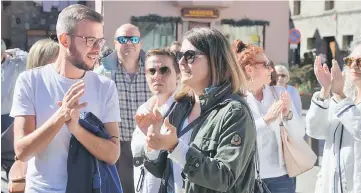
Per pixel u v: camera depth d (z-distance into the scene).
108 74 6.01
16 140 3.36
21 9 25.23
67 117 3.21
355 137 3.96
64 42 3.38
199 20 19.48
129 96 6.01
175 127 3.13
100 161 3.45
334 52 33.69
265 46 20.30
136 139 4.38
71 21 3.35
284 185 5.04
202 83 3.21
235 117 2.95
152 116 2.89
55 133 3.23
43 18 25.41
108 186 3.45
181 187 3.38
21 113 3.39
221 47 3.16
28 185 3.46
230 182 2.87
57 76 3.45
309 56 31.72
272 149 4.95
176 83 4.66
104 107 3.54
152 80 4.63
